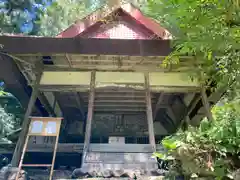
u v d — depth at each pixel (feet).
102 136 31.83
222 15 9.37
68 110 31.19
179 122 29.66
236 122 10.01
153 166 16.56
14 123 24.21
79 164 28.45
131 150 18.06
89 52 18.86
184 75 22.90
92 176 15.21
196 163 11.03
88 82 22.79
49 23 33.30
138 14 20.44
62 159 28.32
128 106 29.45
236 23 9.20
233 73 10.24
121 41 18.70
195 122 26.73
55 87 22.41
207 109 20.52
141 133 31.55
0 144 22.91
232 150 10.76
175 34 14.90
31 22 31.86
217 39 9.73
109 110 30.89
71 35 19.26
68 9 33.86
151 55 18.95
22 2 30.09
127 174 15.26
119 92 25.36
